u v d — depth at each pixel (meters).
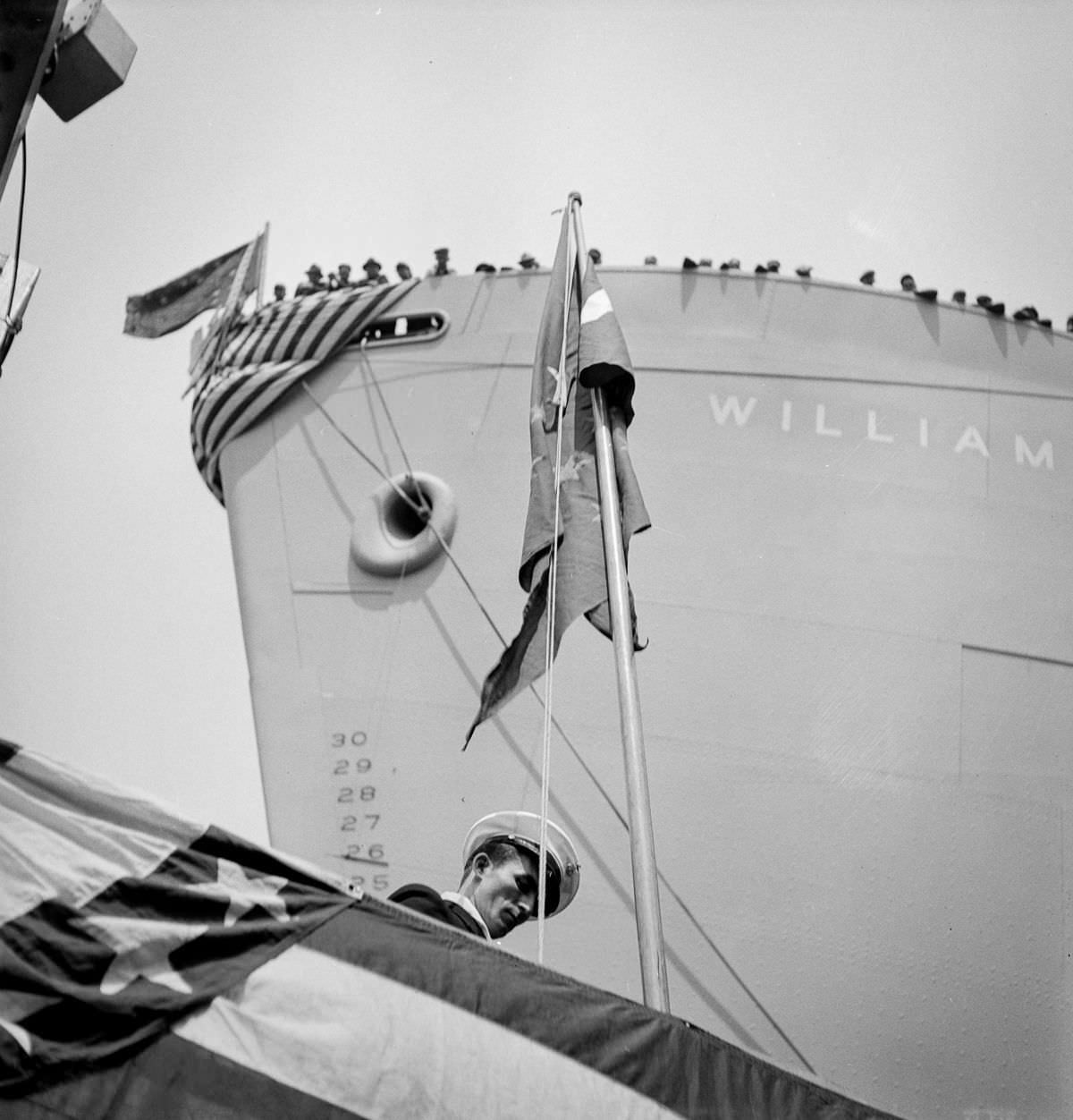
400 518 12.84
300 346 13.17
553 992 4.93
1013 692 12.33
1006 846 11.83
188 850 4.82
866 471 12.73
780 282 13.17
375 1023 4.64
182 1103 4.36
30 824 4.77
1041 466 12.95
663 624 12.23
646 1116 4.79
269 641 12.56
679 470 12.62
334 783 12.09
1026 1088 11.34
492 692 6.65
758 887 11.57
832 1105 5.05
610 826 11.62
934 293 13.24
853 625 12.30
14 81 4.75
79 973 4.52
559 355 7.26
